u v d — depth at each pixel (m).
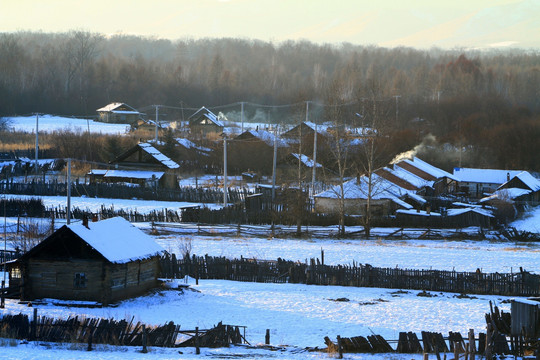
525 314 40.75
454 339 39.56
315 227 96.50
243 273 65.31
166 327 41.69
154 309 52.56
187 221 95.06
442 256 77.19
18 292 53.47
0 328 41.81
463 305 56.09
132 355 37.34
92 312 49.91
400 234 92.38
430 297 59.28
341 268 63.78
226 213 95.38
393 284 62.94
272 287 62.34
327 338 41.09
